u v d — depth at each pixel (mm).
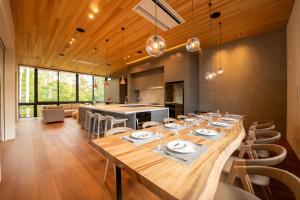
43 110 6062
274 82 3625
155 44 2115
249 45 3971
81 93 9500
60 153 2852
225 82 4441
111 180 1941
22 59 6062
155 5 2486
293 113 2869
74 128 5152
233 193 1014
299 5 2346
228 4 2523
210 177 733
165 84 5551
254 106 3914
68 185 1823
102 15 2814
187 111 4766
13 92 3850
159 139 1313
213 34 3771
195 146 1113
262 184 1154
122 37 3805
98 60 6258
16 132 4570
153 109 3449
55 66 7410
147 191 1729
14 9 2623
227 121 2250
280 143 3250
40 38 3881
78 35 3674
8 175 2037
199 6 2555
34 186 1797
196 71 5066
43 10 2666
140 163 863
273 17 3027
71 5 2525
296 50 2635
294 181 802
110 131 1681
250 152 1456
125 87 8711
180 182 682
